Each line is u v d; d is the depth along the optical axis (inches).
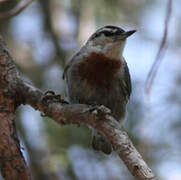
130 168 221.1
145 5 586.6
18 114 517.7
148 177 213.9
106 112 247.9
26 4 340.8
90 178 488.4
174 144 493.7
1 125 263.6
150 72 278.8
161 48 277.4
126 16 577.3
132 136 478.6
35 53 581.0
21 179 258.4
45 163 482.3
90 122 254.8
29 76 553.9
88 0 545.6
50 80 554.6
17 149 260.8
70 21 579.5
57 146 488.1
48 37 584.4
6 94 271.0
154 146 486.9
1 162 259.0
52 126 503.2
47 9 581.3
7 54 277.7
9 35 583.5
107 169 493.7
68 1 581.3
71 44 566.6
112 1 557.0
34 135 514.3
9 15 338.6
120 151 230.7
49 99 277.7
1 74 273.7
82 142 490.9
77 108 264.1
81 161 491.5
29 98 280.2
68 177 481.4
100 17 548.4
